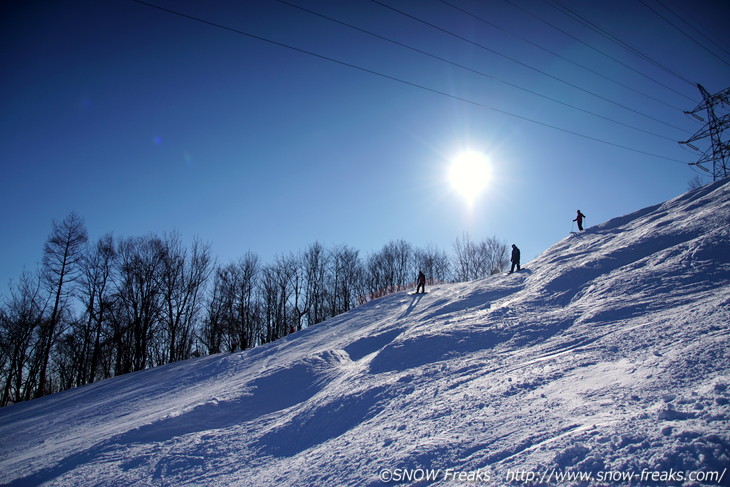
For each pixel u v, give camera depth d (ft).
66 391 78.79
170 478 17.85
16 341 102.12
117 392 61.00
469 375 20.79
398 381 22.81
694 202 43.93
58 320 102.99
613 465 9.18
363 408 20.70
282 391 31.07
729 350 13.34
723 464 8.09
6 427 51.96
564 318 26.68
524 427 12.71
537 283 40.83
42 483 19.77
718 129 83.92
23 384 103.60
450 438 13.48
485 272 168.55
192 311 120.47
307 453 17.37
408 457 12.93
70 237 105.40
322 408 22.56
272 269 154.30
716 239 29.35
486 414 14.83
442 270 180.24
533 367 18.74
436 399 18.39
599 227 55.62
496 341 26.48
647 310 22.77
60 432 39.52
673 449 8.99
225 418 26.76
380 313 63.87
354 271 169.89
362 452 14.89
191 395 42.68
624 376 14.28
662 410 10.79
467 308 42.27
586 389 14.23
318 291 159.53
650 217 48.03
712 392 10.94
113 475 18.93
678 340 16.15
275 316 150.92
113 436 24.27
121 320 115.96
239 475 17.12
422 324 40.86
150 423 25.73
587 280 34.58
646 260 32.78
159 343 128.26
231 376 49.75
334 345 47.65
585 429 11.14
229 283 136.98
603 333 21.12
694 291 23.45
